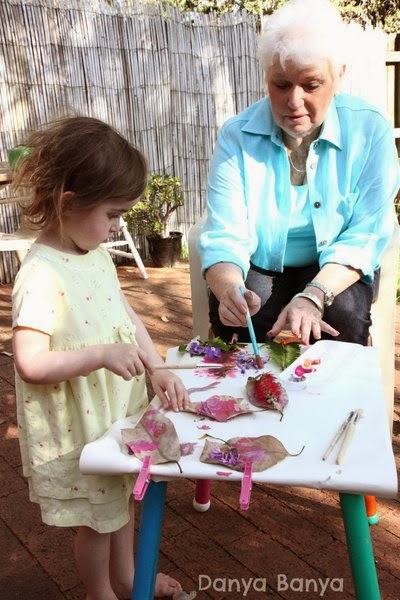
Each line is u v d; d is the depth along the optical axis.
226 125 1.86
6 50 3.86
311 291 1.59
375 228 1.72
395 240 1.86
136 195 1.21
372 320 1.88
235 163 1.80
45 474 1.24
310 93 1.57
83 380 1.20
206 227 1.81
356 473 0.99
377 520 1.73
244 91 4.55
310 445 1.08
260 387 1.24
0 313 3.57
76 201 1.15
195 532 1.70
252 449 1.04
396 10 5.67
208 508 1.79
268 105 1.78
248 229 1.79
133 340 1.33
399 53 4.59
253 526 1.72
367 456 1.04
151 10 4.25
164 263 4.37
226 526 1.72
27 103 3.97
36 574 1.57
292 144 1.76
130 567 1.43
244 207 1.79
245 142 1.79
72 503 1.25
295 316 1.49
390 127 1.75
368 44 4.42
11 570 1.58
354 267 1.66
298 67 1.53
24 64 3.92
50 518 1.25
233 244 1.73
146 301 3.69
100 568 1.32
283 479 0.99
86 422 1.21
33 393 1.21
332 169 1.73
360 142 1.72
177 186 4.33
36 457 1.24
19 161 1.29
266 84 1.66
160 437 1.09
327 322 1.69
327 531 1.69
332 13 1.58
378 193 1.72
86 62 4.10
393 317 1.89
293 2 1.61
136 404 1.37
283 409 1.21
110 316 1.28
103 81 4.18
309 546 1.64
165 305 3.61
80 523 1.24
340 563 1.57
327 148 1.72
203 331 2.02
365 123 1.73
